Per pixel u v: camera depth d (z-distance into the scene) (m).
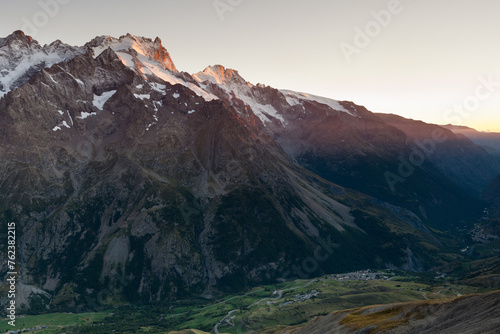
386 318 148.88
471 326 116.25
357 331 144.50
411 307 147.62
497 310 117.06
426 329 128.88
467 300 132.12
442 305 137.50
